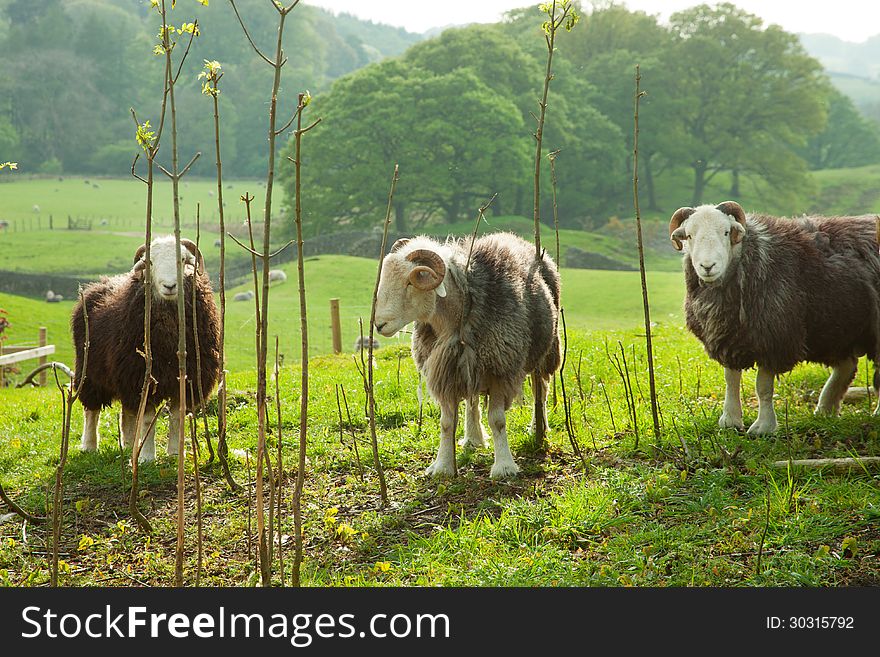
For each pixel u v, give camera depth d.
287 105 130.00
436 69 86.62
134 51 150.12
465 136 75.00
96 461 8.98
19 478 8.87
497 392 7.58
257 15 139.62
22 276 55.22
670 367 11.79
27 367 27.62
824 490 6.30
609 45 104.56
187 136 128.88
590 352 13.27
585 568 5.52
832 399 8.78
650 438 8.03
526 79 86.50
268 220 4.97
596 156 89.19
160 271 8.23
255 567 5.92
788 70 99.38
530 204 89.50
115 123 141.88
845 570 5.23
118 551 6.54
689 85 96.50
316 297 41.88
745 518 5.89
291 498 7.52
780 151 94.69
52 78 140.62
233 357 28.70
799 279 8.03
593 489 6.70
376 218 77.00
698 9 99.00
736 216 7.82
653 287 45.47
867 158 127.88
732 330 7.96
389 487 7.63
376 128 75.25
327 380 12.95
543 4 7.27
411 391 11.47
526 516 6.31
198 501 5.36
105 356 8.79
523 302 7.62
